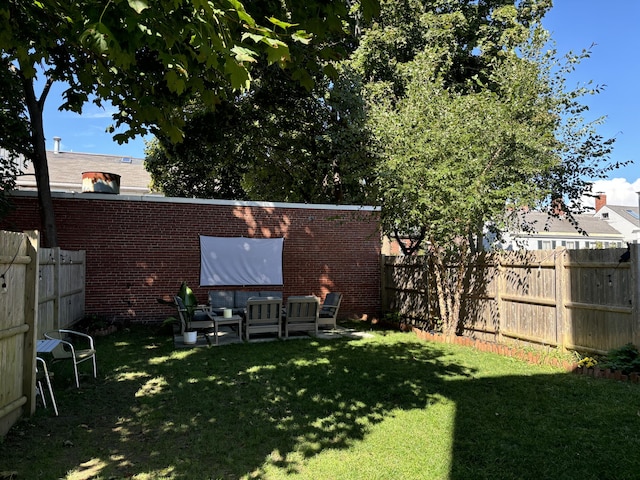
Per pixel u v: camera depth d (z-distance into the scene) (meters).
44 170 10.05
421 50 15.72
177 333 10.12
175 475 3.50
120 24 2.49
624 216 42.66
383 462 3.74
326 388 5.89
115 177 12.04
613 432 4.32
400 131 8.86
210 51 2.51
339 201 17.27
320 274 12.96
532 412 4.93
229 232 12.25
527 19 17.58
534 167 8.45
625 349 6.40
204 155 15.91
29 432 4.30
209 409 5.07
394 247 21.75
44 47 4.50
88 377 6.34
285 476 3.50
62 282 8.79
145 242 11.52
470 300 9.91
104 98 4.62
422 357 7.77
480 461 3.75
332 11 3.48
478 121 8.37
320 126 16.22
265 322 9.52
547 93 8.80
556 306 7.71
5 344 4.20
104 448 4.00
